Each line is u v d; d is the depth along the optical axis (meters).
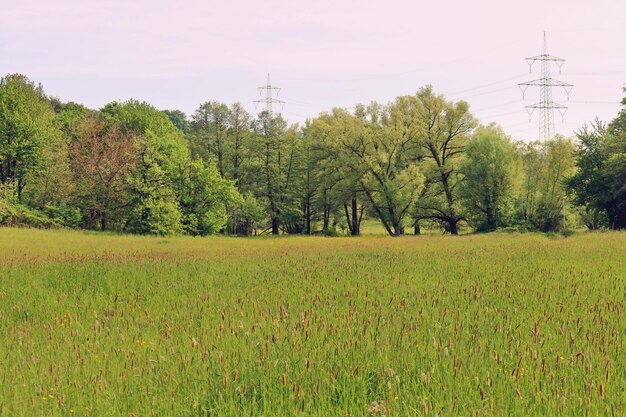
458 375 5.21
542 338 6.71
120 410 4.78
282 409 4.66
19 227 52.19
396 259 19.28
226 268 16.33
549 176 64.88
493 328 7.35
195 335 7.17
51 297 10.96
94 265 16.80
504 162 60.09
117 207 57.44
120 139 64.38
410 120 64.81
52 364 5.78
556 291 10.92
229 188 58.94
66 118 79.50
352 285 12.10
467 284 12.10
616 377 5.18
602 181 57.09
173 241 36.62
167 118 83.44
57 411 4.68
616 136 58.41
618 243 26.31
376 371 5.50
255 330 7.13
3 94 61.03
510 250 23.41
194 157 76.81
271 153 75.06
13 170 61.09
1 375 5.64
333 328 7.07
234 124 77.56
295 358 5.86
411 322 7.57
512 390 4.85
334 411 4.63
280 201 75.19
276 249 26.70
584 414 4.25
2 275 14.40
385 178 62.34
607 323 7.75
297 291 11.20
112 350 6.50
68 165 61.34
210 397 4.95
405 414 4.43
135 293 11.45
